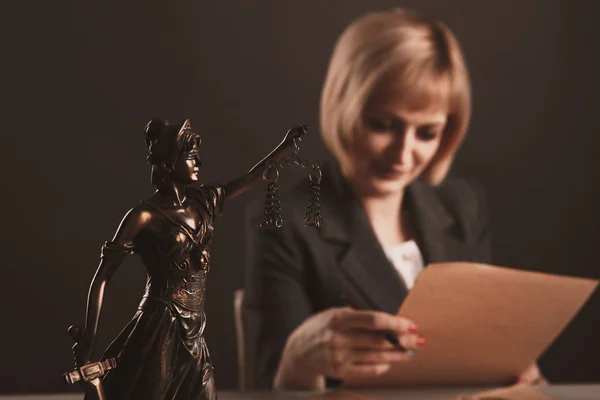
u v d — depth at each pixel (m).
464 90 1.89
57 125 3.53
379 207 2.06
